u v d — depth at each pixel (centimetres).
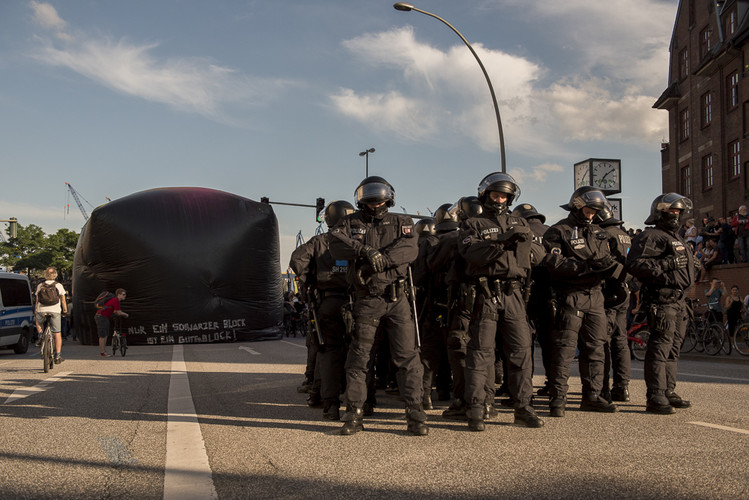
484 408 512
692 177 2792
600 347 558
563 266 520
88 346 1969
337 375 540
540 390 671
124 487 343
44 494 334
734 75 2447
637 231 1819
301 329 2581
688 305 580
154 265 1988
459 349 527
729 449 410
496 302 481
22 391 752
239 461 395
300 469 374
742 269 1599
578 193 542
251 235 2139
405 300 482
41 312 1094
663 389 553
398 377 479
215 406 612
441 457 397
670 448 414
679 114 2961
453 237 545
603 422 507
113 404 638
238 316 2078
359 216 486
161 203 2069
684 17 2880
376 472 364
